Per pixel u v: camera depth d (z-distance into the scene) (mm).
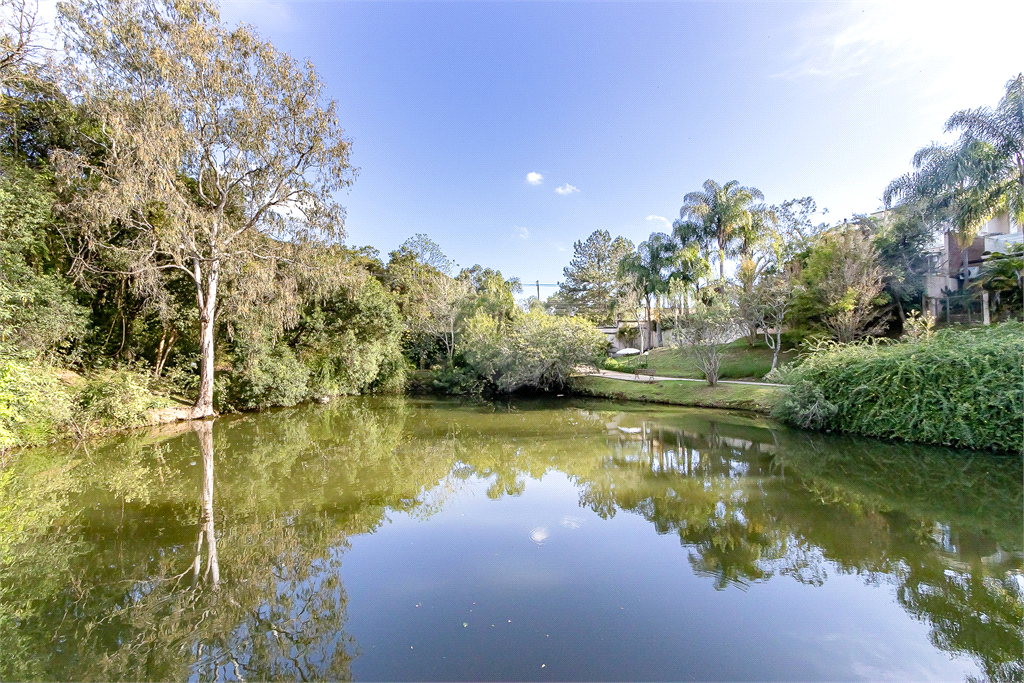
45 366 13227
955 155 19484
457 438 14055
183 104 14594
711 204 34438
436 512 7461
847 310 20156
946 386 11445
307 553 5957
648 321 38125
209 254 16516
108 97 13516
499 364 24828
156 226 15359
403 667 3717
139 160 13625
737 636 4137
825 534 6387
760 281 25219
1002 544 6016
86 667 3814
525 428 15742
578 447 12547
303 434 14609
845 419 13445
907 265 22484
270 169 16500
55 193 13758
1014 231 27469
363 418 18141
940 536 6305
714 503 7727
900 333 23844
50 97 13898
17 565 5668
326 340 23062
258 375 18719
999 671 3656
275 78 15672
